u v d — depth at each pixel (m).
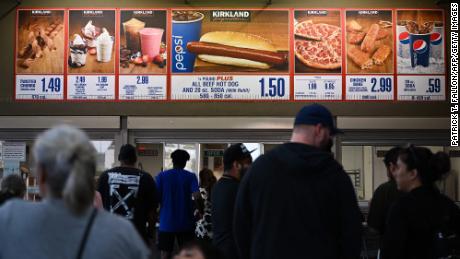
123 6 9.62
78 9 9.60
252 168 3.27
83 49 9.54
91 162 2.18
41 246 2.09
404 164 3.76
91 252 2.09
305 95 9.48
